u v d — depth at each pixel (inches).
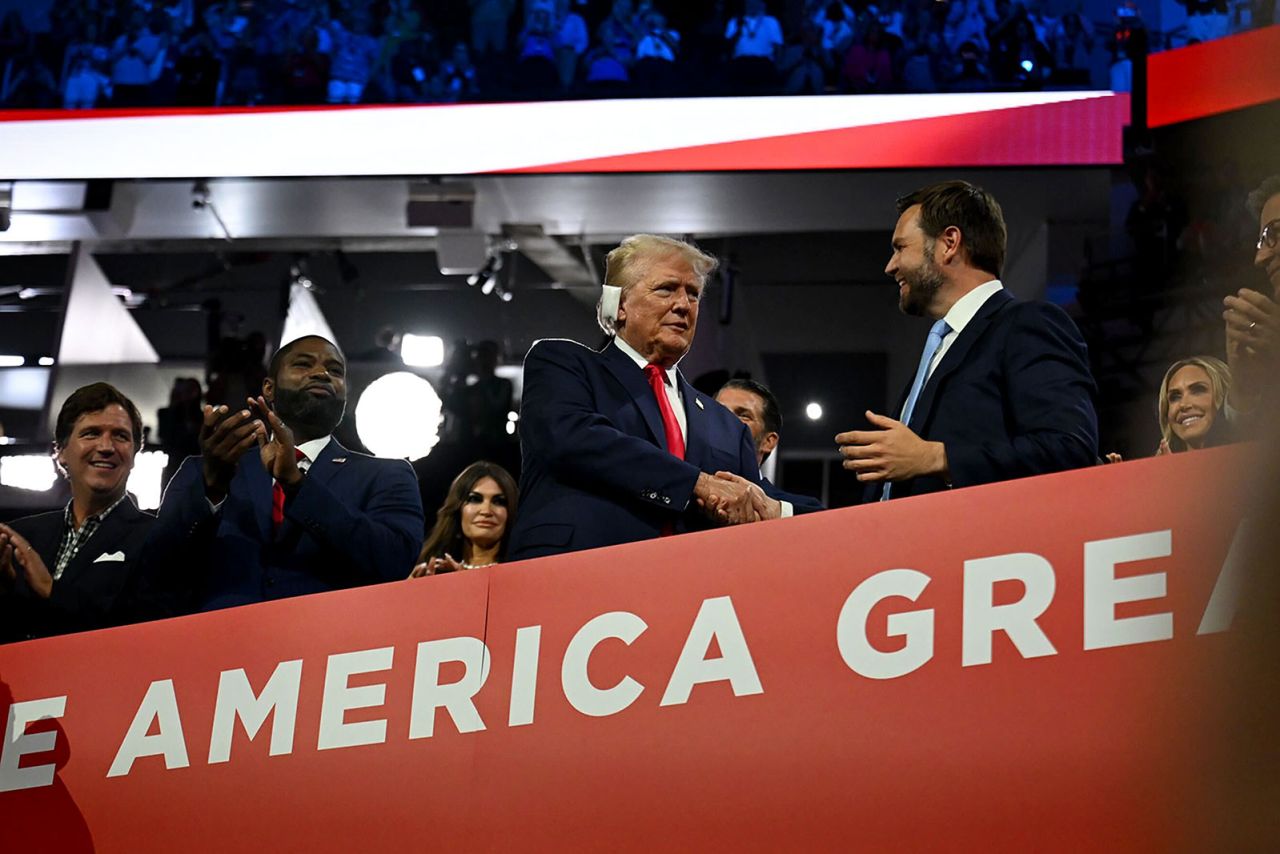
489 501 152.4
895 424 101.7
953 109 253.1
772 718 90.8
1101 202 252.8
